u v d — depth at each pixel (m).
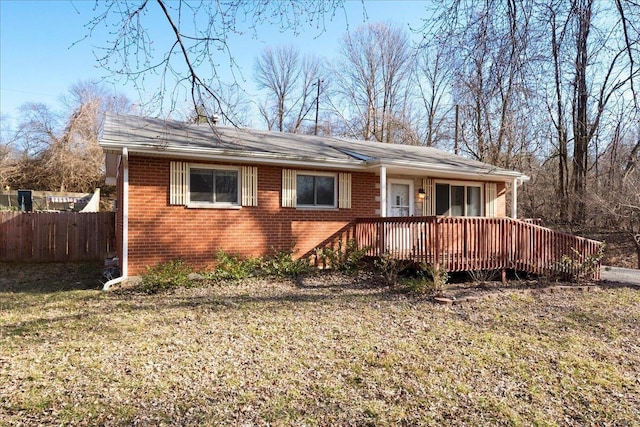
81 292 8.40
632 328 6.29
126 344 5.09
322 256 11.10
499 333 5.82
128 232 9.02
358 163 11.24
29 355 4.69
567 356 5.02
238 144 10.08
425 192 13.60
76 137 29.64
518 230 9.71
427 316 6.57
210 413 3.45
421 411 3.59
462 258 9.12
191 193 9.79
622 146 10.59
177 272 8.69
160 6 4.40
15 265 12.46
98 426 3.21
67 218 13.43
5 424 3.19
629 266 14.25
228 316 6.43
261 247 10.60
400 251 9.79
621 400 3.94
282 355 4.80
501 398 3.89
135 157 9.12
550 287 8.88
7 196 24.39
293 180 11.05
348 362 4.62
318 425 3.32
